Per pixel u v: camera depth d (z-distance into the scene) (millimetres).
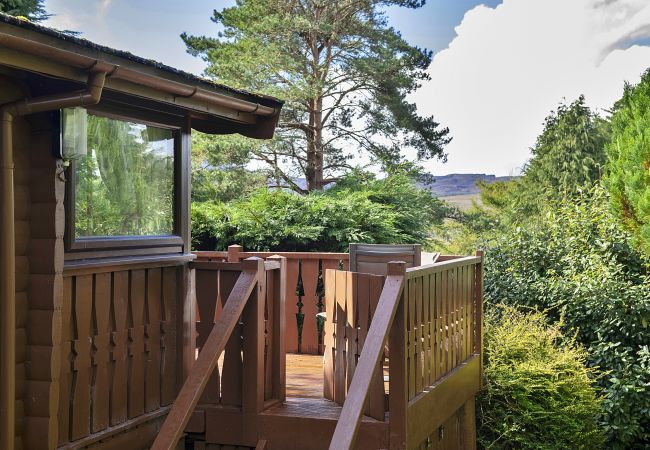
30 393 3852
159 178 4871
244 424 4754
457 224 21797
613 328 9070
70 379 4129
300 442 4656
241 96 4996
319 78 17969
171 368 4930
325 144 19500
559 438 7012
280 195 13320
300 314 7434
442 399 5484
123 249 4488
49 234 3854
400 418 4469
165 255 4844
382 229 13344
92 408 4273
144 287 4680
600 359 8867
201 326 5012
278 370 5020
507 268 10008
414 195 15688
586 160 21297
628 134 10992
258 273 4758
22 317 3848
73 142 3826
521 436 6988
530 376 7258
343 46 18594
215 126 5754
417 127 19000
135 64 3959
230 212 13031
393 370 4500
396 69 18156
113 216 4457
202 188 17594
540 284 9547
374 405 4617
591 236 10211
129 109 4520
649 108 10922
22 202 3844
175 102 4465
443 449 5770
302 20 17250
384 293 4422
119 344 4465
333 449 3812
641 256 9930
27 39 3266
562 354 7777
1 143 3621
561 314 9102
